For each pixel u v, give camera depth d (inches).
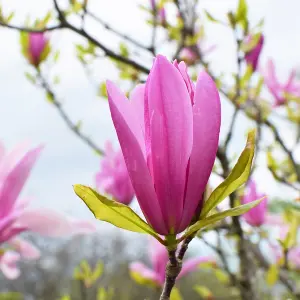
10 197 16.9
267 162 23.2
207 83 11.0
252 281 26.5
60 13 23.7
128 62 24.4
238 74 23.4
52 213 17.4
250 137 10.9
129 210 11.1
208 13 23.0
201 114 10.9
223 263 26.5
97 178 27.4
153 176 11.0
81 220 17.8
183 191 11.0
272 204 28.4
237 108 23.1
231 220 24.0
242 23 22.9
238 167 11.0
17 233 17.1
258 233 26.1
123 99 11.0
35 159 17.2
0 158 18.8
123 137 10.7
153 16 27.9
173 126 10.7
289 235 24.0
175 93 10.7
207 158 10.9
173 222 11.0
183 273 29.0
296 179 25.4
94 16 26.2
